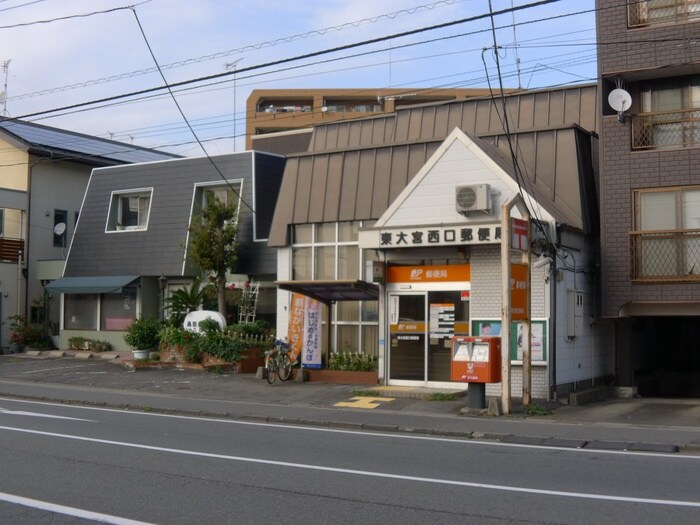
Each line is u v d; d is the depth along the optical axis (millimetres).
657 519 7664
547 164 19250
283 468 10305
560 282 17703
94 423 14836
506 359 15719
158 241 29719
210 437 13164
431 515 7840
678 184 18078
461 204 17469
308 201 23031
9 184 35531
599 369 19953
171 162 30188
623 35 18641
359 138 26250
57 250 35938
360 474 9906
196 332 25359
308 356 21953
